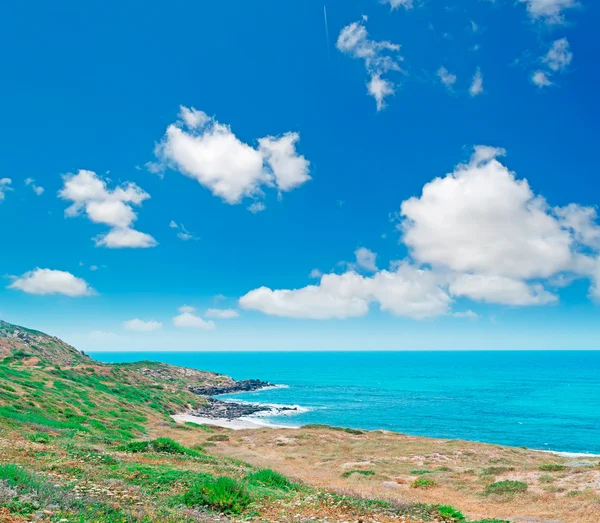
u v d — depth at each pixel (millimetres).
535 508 24656
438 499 27391
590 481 28688
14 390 48219
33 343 117125
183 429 60156
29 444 22797
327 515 15672
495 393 164375
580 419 105250
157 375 164000
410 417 108062
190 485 17625
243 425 88688
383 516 16828
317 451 50938
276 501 17125
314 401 140750
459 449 50531
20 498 10969
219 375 191125
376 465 40906
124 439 38344
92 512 11031
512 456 48031
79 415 47938
